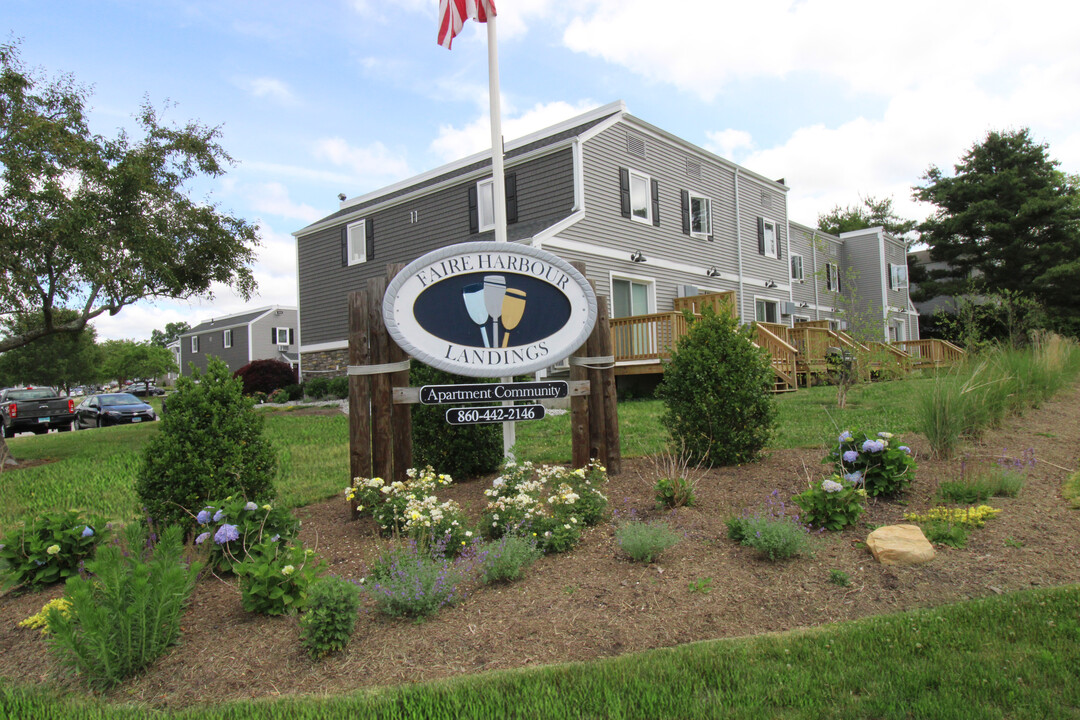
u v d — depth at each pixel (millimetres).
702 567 4055
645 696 2730
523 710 2686
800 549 4070
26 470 10172
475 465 6699
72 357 44875
